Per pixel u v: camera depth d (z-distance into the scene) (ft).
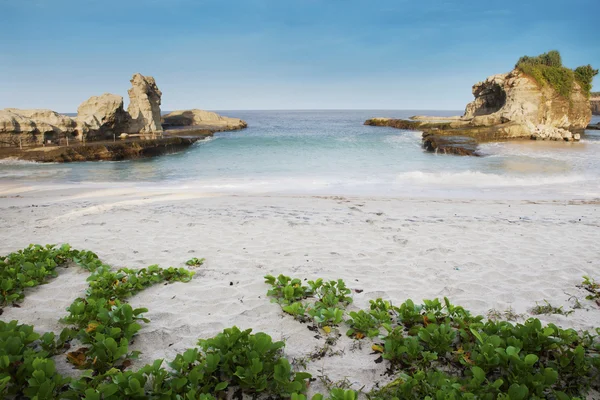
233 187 51.78
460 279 18.89
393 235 26.32
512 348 11.25
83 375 10.47
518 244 24.61
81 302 14.57
